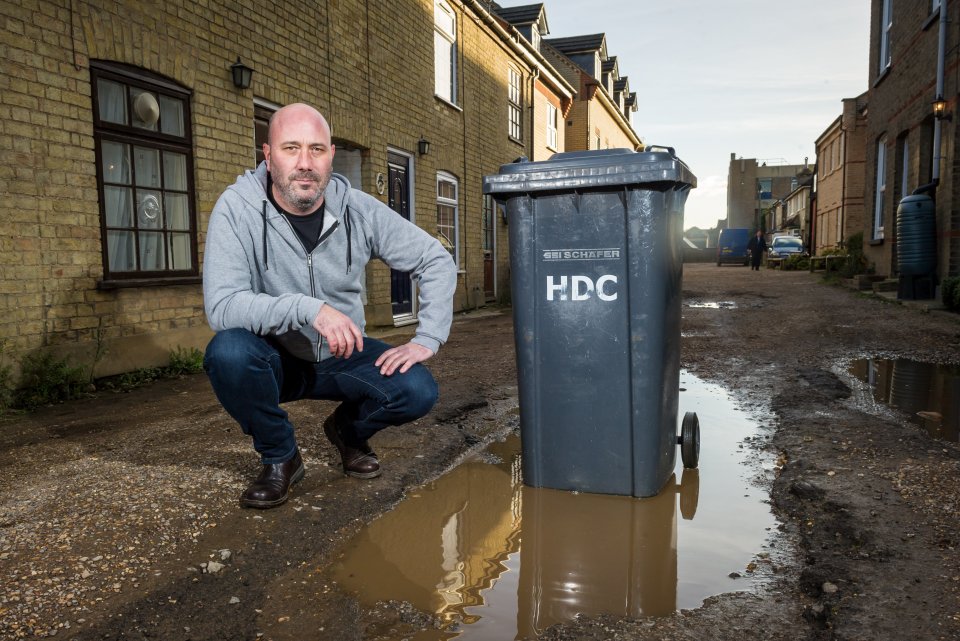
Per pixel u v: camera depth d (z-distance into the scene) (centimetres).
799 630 188
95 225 551
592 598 213
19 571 218
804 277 1930
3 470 328
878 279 1341
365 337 290
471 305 1364
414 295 1151
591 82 2392
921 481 290
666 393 303
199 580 217
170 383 579
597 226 290
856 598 197
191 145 652
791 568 229
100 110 564
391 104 1030
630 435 297
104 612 196
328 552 245
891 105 1294
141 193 606
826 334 787
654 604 208
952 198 945
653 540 256
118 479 308
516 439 400
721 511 284
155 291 611
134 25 580
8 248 485
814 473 309
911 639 175
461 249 1325
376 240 277
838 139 2856
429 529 268
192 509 272
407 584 222
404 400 274
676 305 313
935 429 385
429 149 1157
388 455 350
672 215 296
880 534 239
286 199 249
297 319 232
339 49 891
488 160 1461
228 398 255
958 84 927
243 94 713
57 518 262
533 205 299
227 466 327
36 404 486
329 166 251
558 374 304
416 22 1106
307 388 281
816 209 3397
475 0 1301
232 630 191
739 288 1555
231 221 246
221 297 238
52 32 512
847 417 410
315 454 347
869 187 1502
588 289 295
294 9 798
